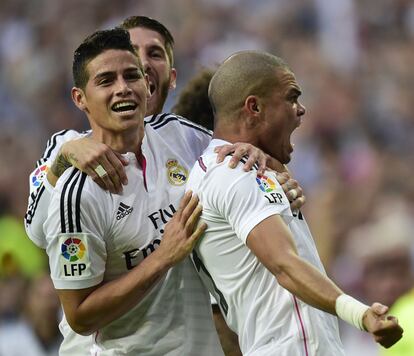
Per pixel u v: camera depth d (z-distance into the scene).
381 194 34.00
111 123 12.52
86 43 12.59
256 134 12.47
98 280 12.49
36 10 44.91
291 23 43.31
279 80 12.42
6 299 22.20
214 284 12.55
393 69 41.38
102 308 12.36
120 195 12.59
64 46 43.59
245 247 12.08
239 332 12.35
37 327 21.66
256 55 12.49
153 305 12.91
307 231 12.49
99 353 13.08
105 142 12.75
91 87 12.52
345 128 38.62
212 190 12.13
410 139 38.38
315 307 11.26
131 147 12.79
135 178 12.75
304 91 39.97
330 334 12.07
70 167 12.66
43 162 13.88
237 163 12.08
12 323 21.91
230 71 12.48
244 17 43.47
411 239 24.59
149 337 12.91
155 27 14.95
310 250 12.27
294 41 42.69
